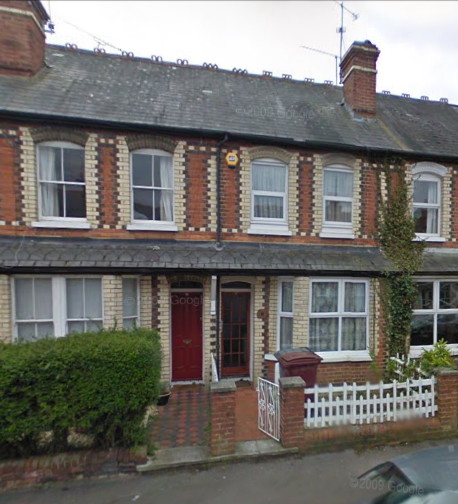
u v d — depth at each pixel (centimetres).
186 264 583
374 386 462
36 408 360
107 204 612
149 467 384
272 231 679
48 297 593
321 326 698
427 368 556
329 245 705
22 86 629
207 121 676
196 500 341
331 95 929
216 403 407
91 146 602
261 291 692
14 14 644
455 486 250
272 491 354
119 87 721
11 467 358
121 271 566
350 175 725
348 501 332
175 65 871
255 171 688
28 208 576
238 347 730
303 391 430
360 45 821
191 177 649
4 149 564
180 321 693
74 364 366
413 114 948
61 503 336
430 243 755
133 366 384
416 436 458
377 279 695
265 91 868
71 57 787
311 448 428
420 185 772
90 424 369
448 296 754
